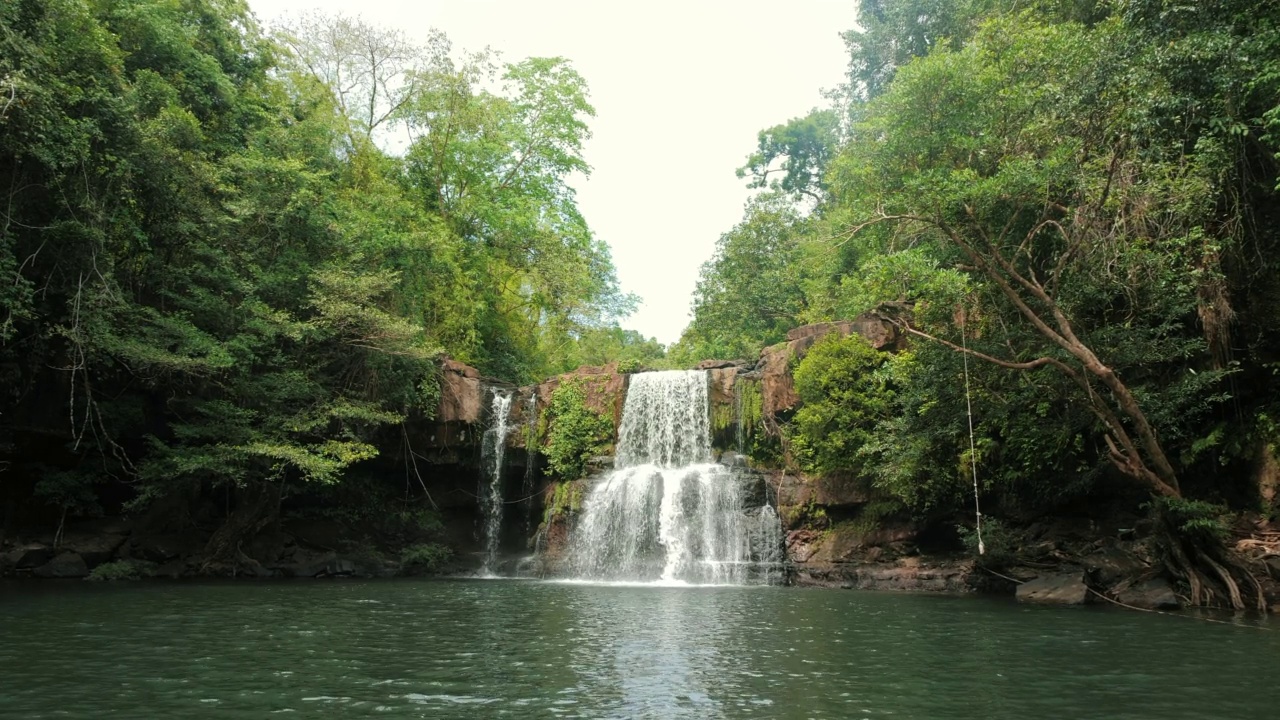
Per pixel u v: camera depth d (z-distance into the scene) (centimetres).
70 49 2092
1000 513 2391
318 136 3300
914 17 4588
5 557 2488
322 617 1602
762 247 4756
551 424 3228
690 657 1149
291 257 2800
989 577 2198
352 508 3144
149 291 2670
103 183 2195
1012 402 2081
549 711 830
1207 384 1855
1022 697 897
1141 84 1700
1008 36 2378
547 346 4941
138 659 1126
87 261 2186
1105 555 2044
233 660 1120
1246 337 1958
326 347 2903
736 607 1797
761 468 2817
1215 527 1680
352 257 2875
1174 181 1748
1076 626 1465
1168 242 1772
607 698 890
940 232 2025
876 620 1558
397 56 3938
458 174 4172
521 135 4372
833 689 937
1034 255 2091
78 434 2662
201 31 3139
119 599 1897
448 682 973
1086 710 840
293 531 3030
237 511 2811
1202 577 1759
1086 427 2166
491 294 4119
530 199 4356
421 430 3175
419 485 3312
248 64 3372
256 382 2664
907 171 2200
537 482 3266
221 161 2839
